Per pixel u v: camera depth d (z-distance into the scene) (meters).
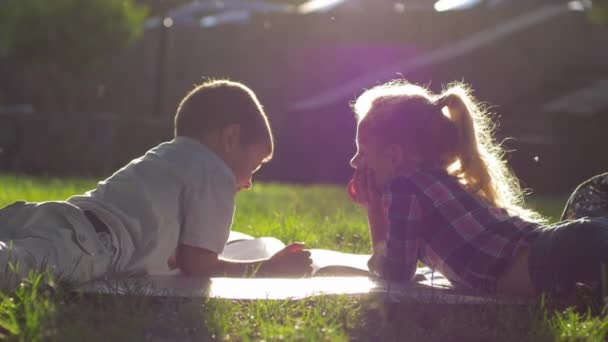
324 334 2.70
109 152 15.85
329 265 3.81
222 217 3.56
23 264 3.14
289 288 3.25
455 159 3.62
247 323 2.82
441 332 2.86
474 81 19.95
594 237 3.18
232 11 23.06
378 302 3.05
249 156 3.71
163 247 3.48
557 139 16.69
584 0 17.44
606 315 3.00
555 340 2.76
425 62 19.22
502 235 3.39
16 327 2.62
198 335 2.70
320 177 18.05
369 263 3.70
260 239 4.47
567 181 15.95
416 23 20.62
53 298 2.90
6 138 16.20
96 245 3.34
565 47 21.70
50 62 19.08
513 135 17.08
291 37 21.56
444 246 3.44
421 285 3.46
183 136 3.70
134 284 3.21
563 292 3.19
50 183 10.67
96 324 2.74
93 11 18.58
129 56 23.69
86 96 23.33
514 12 21.88
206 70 23.00
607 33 22.05
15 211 3.41
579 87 20.78
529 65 21.02
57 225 3.33
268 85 21.92
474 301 3.14
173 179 3.54
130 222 3.45
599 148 16.19
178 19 23.08
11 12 18.31
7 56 19.55
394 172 3.61
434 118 3.59
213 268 3.58
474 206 3.46
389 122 3.57
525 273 3.30
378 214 3.69
